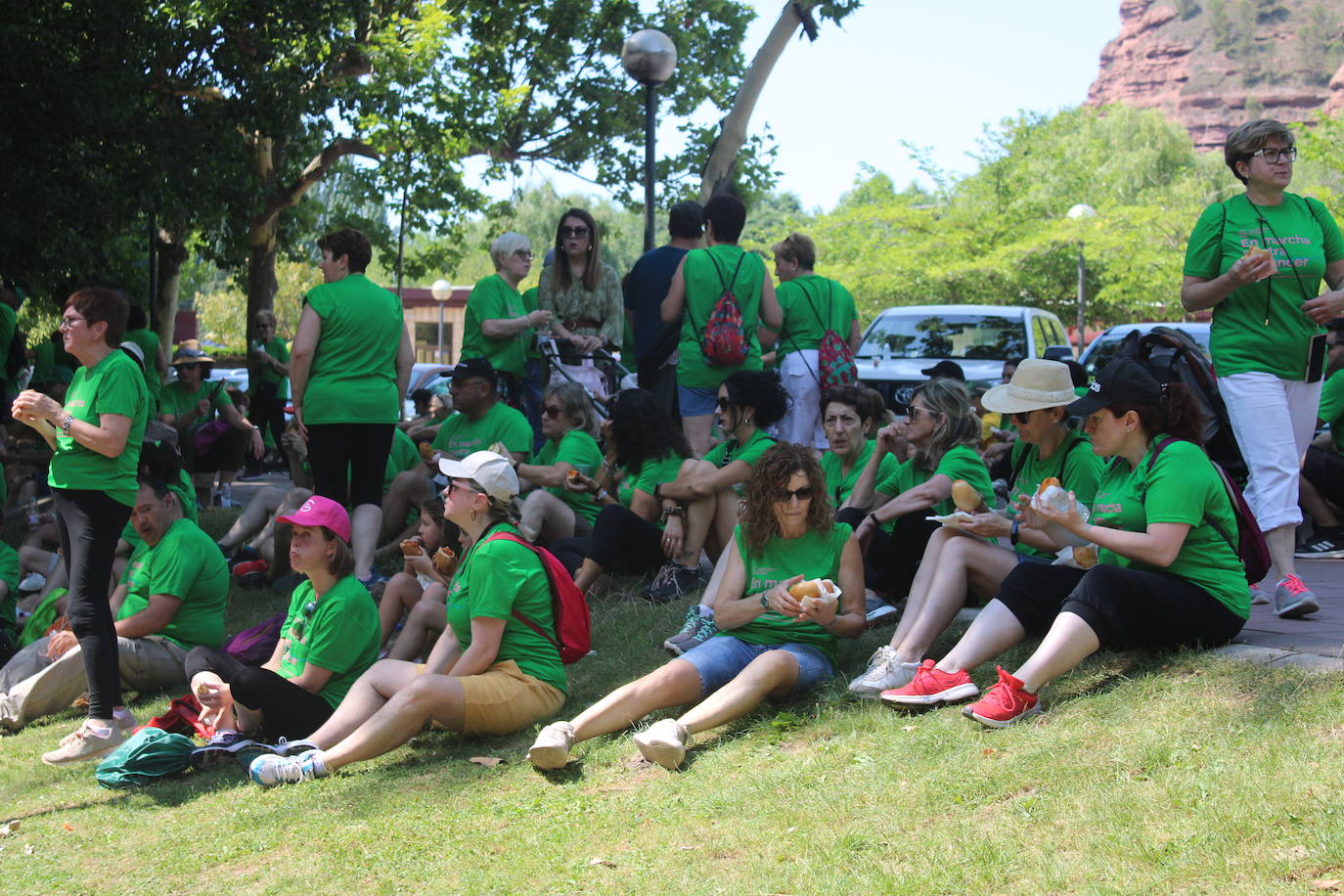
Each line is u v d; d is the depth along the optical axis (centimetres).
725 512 738
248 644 644
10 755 594
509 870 400
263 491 965
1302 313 591
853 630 534
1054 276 3734
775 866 376
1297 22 18112
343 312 769
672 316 862
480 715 523
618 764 485
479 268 6088
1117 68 19425
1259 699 436
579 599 559
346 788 495
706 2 2419
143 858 448
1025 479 569
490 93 2253
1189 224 4050
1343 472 800
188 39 1648
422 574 648
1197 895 322
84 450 552
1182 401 487
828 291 890
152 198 1554
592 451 822
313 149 2308
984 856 358
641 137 2423
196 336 3709
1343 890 313
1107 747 422
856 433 716
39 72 1384
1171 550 465
